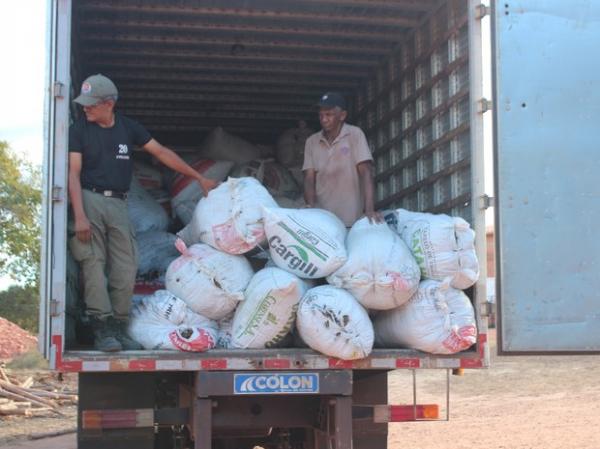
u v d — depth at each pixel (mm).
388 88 6930
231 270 4723
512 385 14188
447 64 5527
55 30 4449
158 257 5984
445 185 5520
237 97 8094
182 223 7180
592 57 4703
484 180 4816
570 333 4586
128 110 8344
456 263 4668
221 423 4711
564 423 10289
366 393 5199
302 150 8008
